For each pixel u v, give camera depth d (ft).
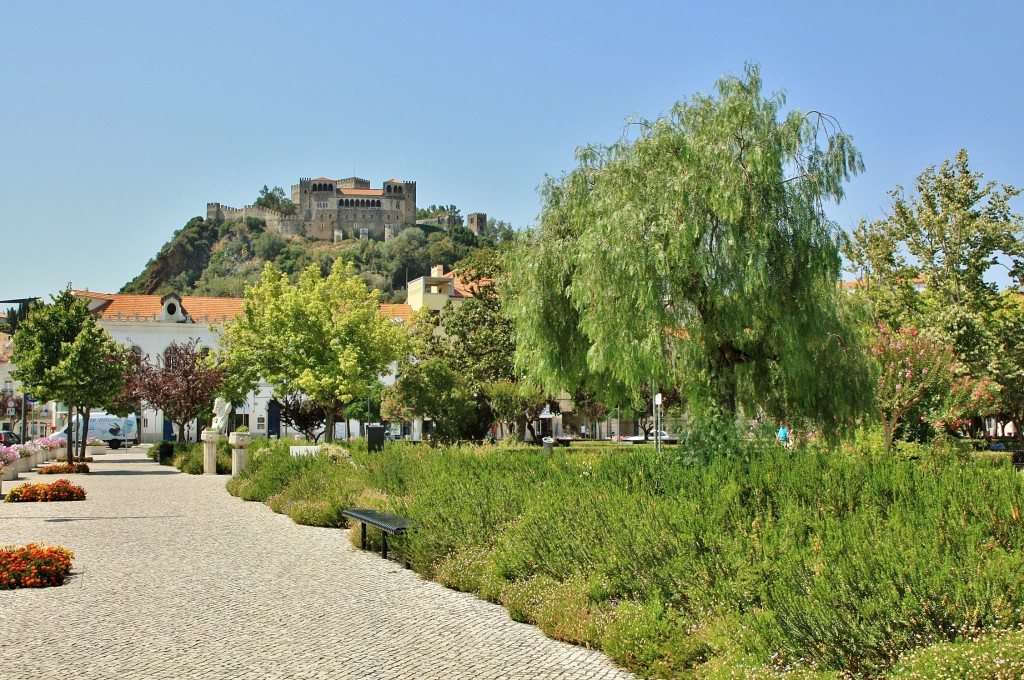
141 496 77.56
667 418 64.44
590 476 46.37
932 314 111.75
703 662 22.74
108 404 123.75
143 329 227.81
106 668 23.58
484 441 130.11
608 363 54.90
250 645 26.08
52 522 57.57
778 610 21.97
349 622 29.19
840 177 55.21
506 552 34.12
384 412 147.54
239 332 146.51
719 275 53.01
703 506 32.32
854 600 21.07
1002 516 26.20
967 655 17.22
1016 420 165.07
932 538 24.47
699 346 54.54
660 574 27.32
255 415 223.51
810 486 34.71
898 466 36.11
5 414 214.69
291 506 61.87
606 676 23.07
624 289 53.67
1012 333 124.36
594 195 61.72
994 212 122.21
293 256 614.75
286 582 36.32
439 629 28.27
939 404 76.84
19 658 24.63
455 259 603.67
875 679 18.84
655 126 57.62
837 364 56.08
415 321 167.02
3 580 34.60
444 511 41.83
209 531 53.01
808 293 54.29
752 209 52.60
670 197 53.57
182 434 145.38
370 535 46.70
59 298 123.54
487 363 140.36
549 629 27.32
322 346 144.97
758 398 58.49
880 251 122.93
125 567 39.83
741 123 54.24
